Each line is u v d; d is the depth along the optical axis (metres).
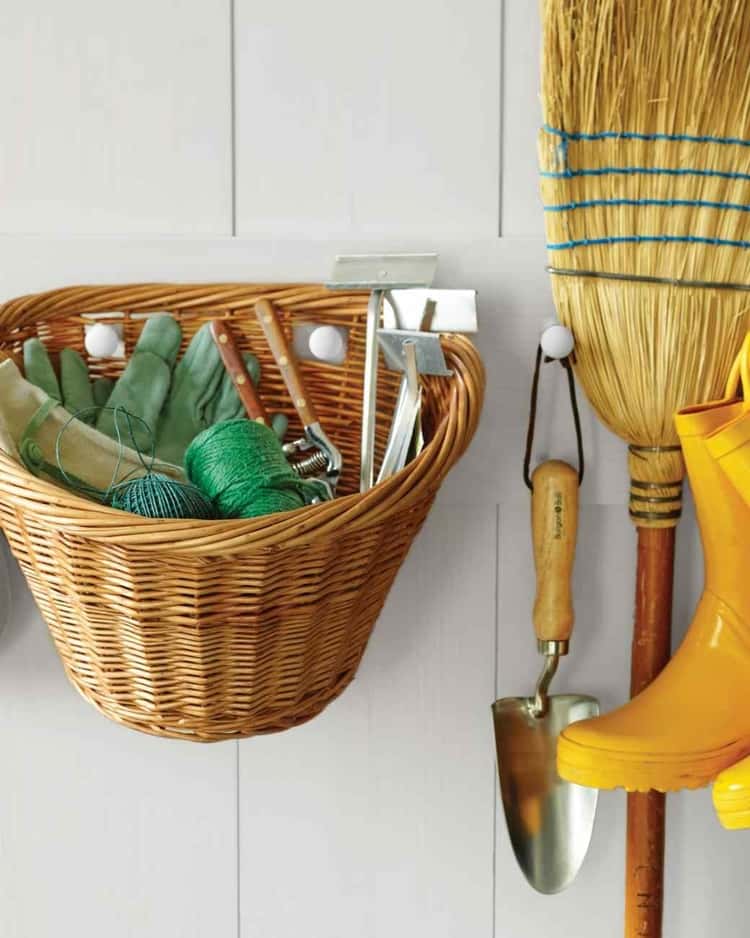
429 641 0.98
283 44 0.93
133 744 0.99
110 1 0.93
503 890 1.00
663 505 0.89
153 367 0.88
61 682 0.99
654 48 0.81
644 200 0.83
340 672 0.85
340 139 0.94
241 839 1.00
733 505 0.83
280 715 0.81
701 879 1.00
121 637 0.77
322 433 0.88
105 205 0.95
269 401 0.92
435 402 0.88
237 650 0.77
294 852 1.00
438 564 0.97
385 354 0.85
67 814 1.00
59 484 0.81
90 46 0.93
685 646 0.86
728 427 0.79
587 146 0.83
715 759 0.80
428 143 0.93
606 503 0.96
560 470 0.91
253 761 0.99
